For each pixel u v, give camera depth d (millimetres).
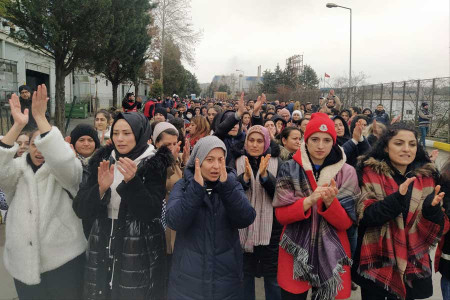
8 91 16688
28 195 2432
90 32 12922
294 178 2582
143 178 2469
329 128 2510
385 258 2408
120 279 2416
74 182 2561
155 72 40719
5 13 11852
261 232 3078
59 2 11922
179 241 2479
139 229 2455
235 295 2447
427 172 2498
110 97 37094
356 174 2580
